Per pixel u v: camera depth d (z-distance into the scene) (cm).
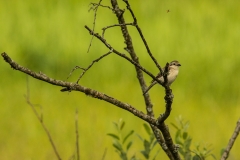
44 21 2259
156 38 2167
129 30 2220
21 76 1847
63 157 1186
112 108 1473
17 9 2347
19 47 2041
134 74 1881
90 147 1230
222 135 1277
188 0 2533
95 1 2453
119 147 672
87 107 1489
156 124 496
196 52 2075
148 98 597
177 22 2333
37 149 1234
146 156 650
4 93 1669
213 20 2345
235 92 1798
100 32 2197
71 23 2262
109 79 1853
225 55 2059
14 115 1461
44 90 1697
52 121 1389
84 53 2023
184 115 1437
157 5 2458
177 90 1756
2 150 1240
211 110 1496
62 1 2422
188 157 626
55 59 1997
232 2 2519
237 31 2261
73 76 1909
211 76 1891
